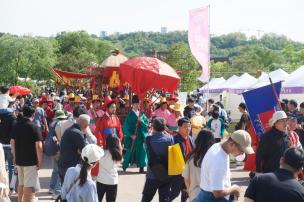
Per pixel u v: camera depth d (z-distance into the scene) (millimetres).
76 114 10609
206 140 7043
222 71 75562
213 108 15672
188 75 43906
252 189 4988
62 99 24469
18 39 63469
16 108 15172
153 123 8539
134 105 14398
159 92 18938
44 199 10812
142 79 13984
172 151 8188
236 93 35094
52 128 10922
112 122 12672
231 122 33062
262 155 8047
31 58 62969
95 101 14641
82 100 19516
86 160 6215
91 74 21656
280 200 4820
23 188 9438
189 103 16484
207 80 16734
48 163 15797
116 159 8547
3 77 63219
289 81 24984
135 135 14344
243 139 5617
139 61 14234
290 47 113688
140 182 12984
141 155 14328
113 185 8586
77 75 25531
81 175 6180
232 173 14461
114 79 19859
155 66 14070
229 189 5695
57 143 10773
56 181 10836
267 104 10289
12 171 10953
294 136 8945
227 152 5699
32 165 9289
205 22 16328
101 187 8570
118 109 17062
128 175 14031
